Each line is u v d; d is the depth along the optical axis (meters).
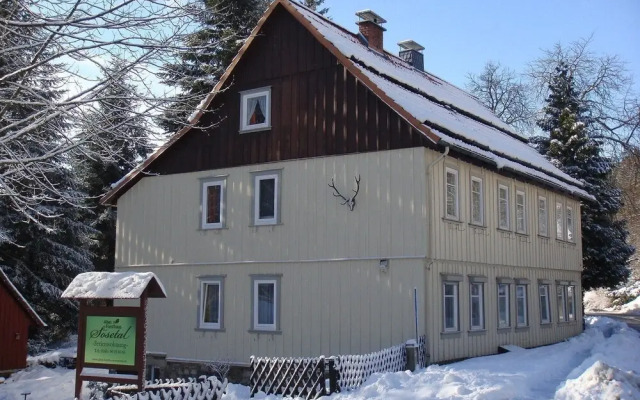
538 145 44.53
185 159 25.48
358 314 21.05
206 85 25.73
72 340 35.47
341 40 24.03
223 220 24.25
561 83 46.31
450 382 15.46
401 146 20.92
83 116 13.23
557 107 45.69
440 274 20.92
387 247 20.78
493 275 24.52
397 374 16.20
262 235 23.30
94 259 38.94
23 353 24.84
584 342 27.52
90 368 14.56
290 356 22.12
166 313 25.08
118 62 12.91
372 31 28.61
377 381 15.77
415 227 20.38
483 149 23.64
